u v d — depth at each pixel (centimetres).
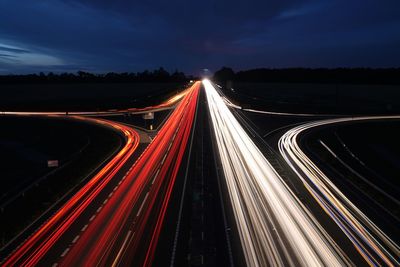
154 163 4503
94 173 4134
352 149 5994
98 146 5741
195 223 2805
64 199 3338
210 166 4353
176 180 3831
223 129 6844
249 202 3222
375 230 2722
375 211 3086
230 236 2591
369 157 5691
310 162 4659
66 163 4862
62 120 8500
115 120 8281
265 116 8631
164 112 9250
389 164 5447
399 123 7894
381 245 2488
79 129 7494
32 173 5097
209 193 3444
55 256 2356
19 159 5838
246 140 5906
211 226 2748
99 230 2703
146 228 2723
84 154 5281
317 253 2352
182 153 4991
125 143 5753
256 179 3881
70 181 3847
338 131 7006
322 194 3469
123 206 3145
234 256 2327
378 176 4578
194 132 6531
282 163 4562
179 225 2772
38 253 2395
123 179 3884
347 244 2486
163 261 2281
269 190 3544
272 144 5650
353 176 4169
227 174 4041
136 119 8319
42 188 3797
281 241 2512
